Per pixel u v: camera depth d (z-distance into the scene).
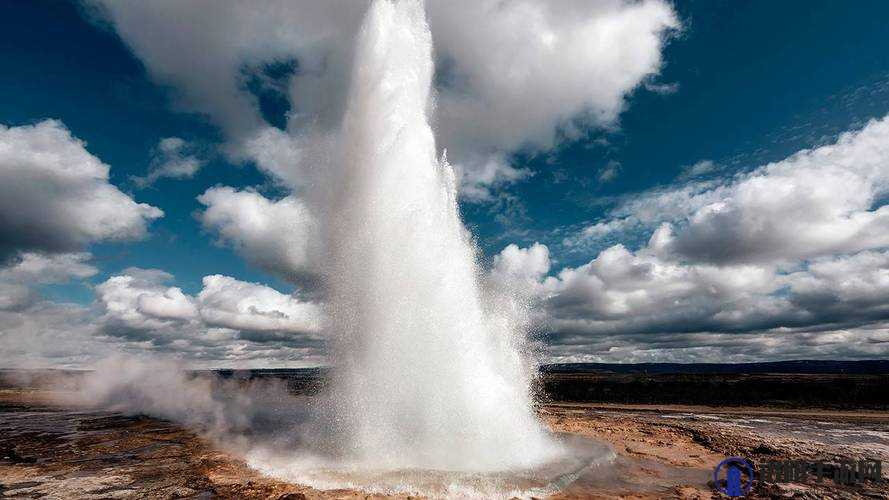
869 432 20.75
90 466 10.54
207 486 8.75
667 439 16.16
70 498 8.23
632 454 12.84
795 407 35.25
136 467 10.40
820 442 17.34
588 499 8.47
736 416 28.12
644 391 44.16
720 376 57.59
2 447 13.03
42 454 12.00
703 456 12.95
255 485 8.73
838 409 33.72
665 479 10.24
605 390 46.19
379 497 8.02
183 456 11.50
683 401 40.28
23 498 8.26
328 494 8.12
